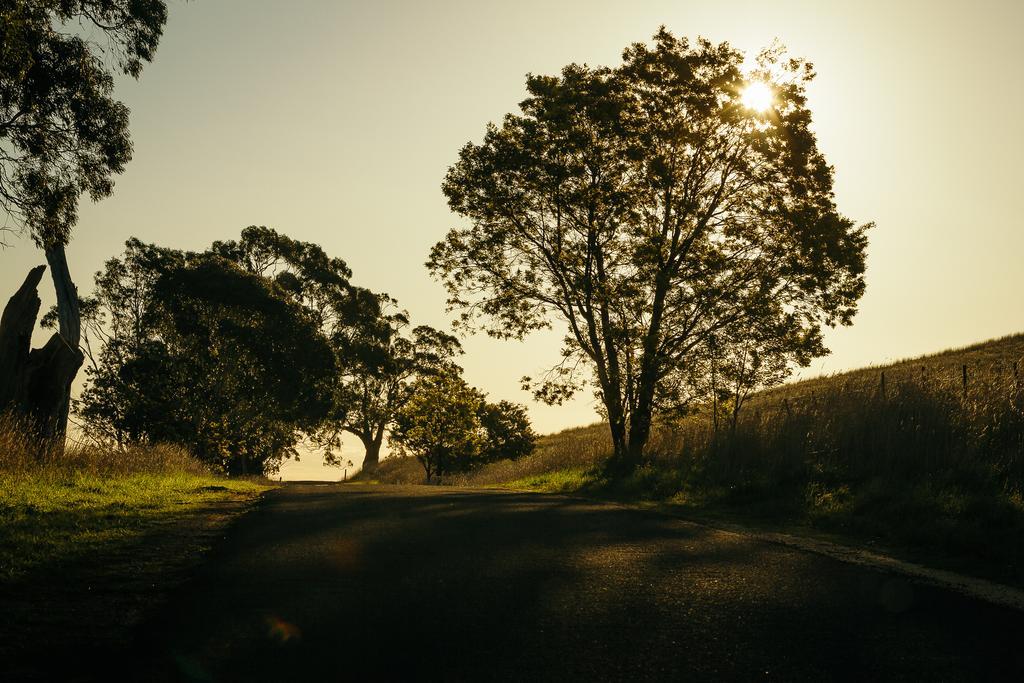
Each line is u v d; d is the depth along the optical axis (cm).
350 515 1125
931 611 554
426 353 6688
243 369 4738
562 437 5984
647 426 2461
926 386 1541
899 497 1104
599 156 2608
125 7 1808
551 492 1900
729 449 1697
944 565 743
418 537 892
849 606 566
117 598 580
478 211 2756
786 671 425
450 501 1384
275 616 533
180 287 4584
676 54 2597
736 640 480
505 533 929
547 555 770
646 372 2411
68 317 2709
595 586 627
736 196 2633
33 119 1741
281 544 836
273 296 4731
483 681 409
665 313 2514
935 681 411
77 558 722
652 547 824
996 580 675
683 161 2628
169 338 4700
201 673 421
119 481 1520
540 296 2762
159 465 1964
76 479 1428
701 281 2505
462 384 4472
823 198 2572
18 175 1748
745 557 767
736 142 2600
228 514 1146
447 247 2858
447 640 479
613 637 486
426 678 414
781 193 2600
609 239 2670
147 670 425
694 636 488
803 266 2470
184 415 4534
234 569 693
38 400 2111
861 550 827
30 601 565
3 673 417
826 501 1215
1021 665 435
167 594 596
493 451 4997
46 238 1789
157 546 809
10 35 1398
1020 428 1282
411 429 4419
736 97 2536
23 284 2108
